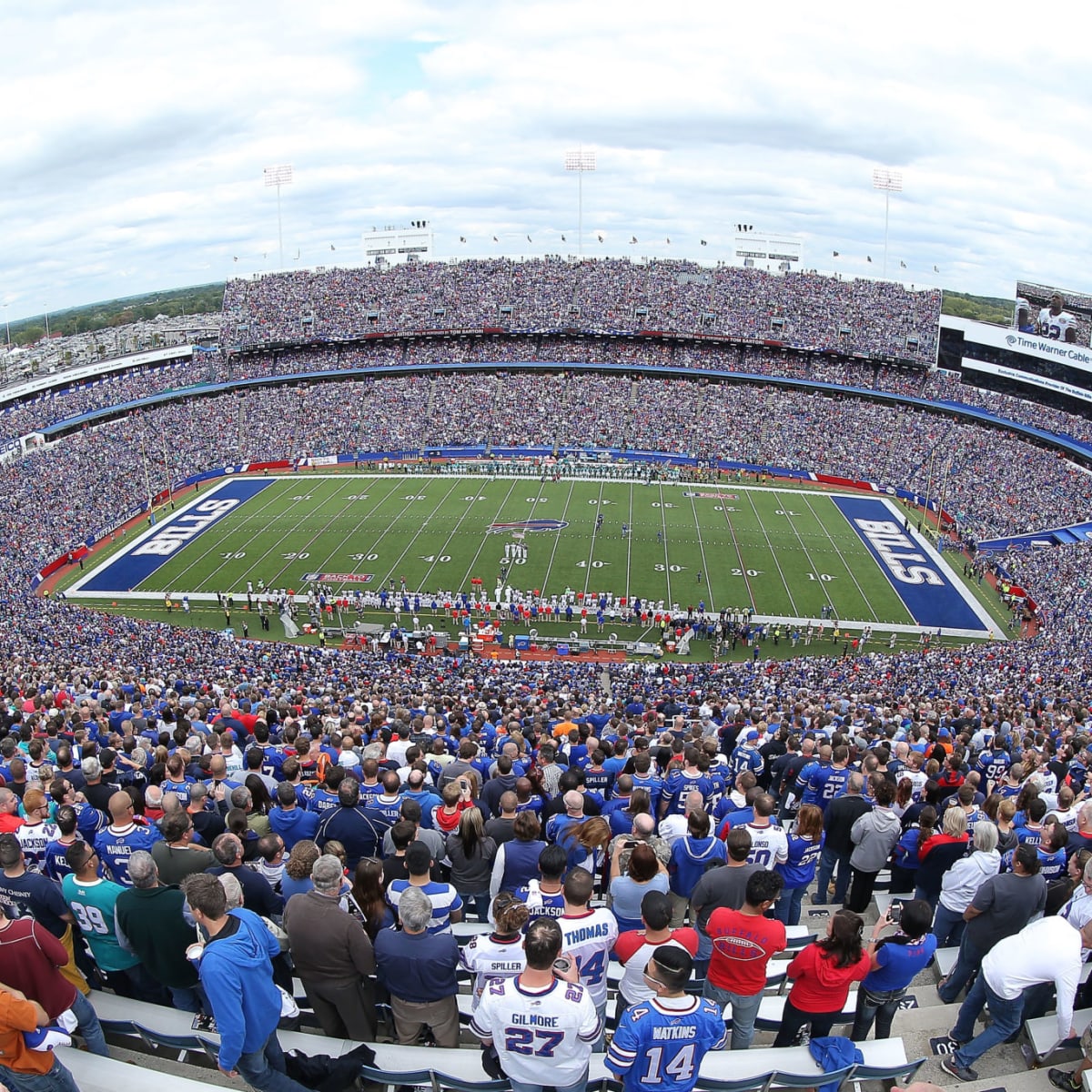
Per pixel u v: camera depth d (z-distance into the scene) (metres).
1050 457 80.06
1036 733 21.83
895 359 98.19
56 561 64.19
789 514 74.50
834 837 12.73
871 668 42.69
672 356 102.56
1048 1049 8.77
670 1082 6.79
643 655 50.94
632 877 9.07
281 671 39.66
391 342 107.12
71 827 9.95
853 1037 9.08
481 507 75.12
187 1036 8.18
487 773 16.02
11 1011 6.86
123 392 93.38
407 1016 8.33
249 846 11.33
